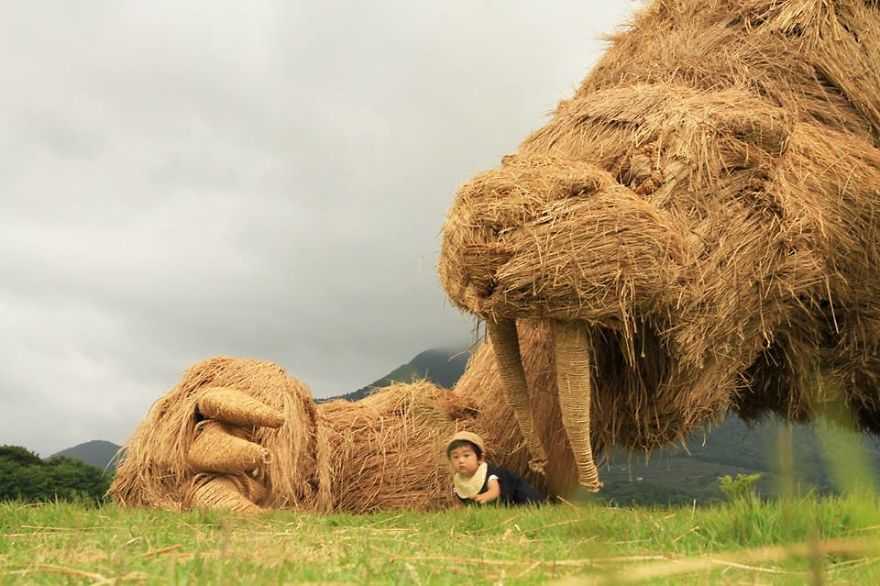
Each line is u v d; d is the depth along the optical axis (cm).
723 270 664
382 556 320
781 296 688
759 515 377
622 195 608
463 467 713
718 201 678
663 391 679
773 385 790
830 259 732
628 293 589
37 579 265
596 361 672
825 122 809
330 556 322
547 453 761
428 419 821
